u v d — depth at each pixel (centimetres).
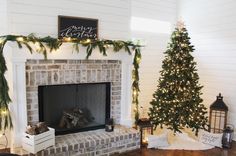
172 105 355
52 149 264
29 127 260
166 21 459
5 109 260
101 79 334
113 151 309
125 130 331
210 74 412
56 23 296
